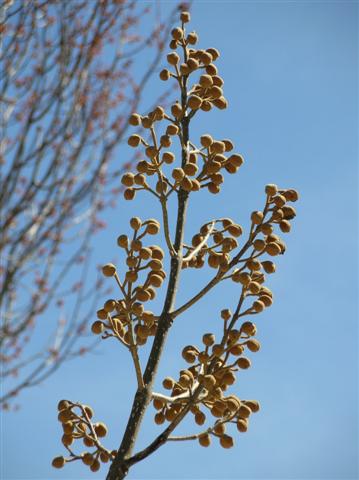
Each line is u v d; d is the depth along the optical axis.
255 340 0.88
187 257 0.92
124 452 0.85
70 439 0.88
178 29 0.99
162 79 0.97
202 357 0.87
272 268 0.91
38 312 1.98
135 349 0.87
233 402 0.86
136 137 0.93
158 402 0.89
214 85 0.98
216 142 0.94
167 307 0.89
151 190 0.92
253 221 0.90
